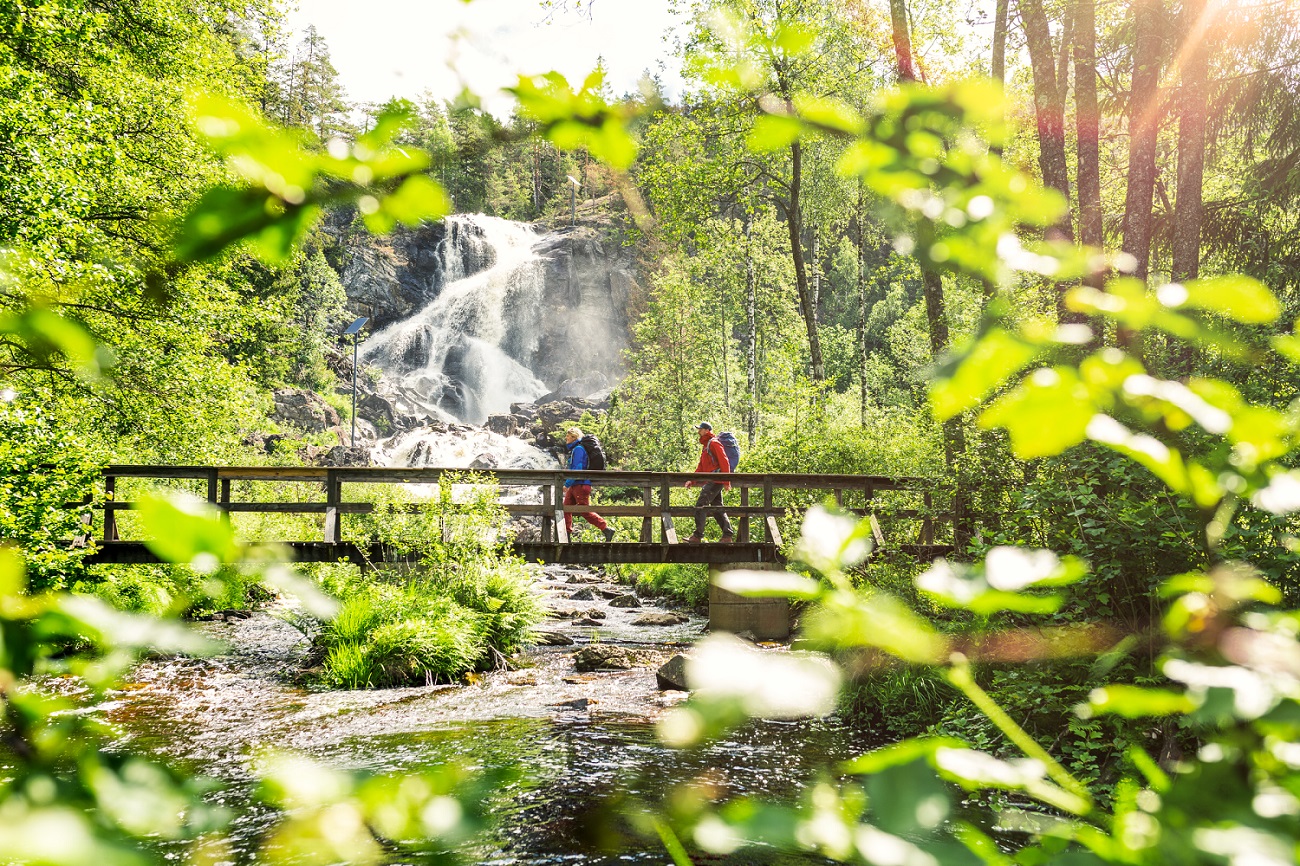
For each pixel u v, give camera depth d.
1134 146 9.44
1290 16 11.50
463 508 10.88
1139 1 9.50
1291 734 0.42
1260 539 3.40
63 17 11.61
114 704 7.57
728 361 37.16
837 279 51.91
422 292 56.72
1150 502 4.76
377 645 8.99
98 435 10.89
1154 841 0.44
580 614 13.95
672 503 17.33
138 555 10.46
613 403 36.28
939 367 0.43
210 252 0.40
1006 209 0.43
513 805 4.98
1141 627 4.81
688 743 0.36
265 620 12.10
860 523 0.47
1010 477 7.00
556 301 57.41
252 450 24.03
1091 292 0.43
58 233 8.80
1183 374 4.38
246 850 3.57
